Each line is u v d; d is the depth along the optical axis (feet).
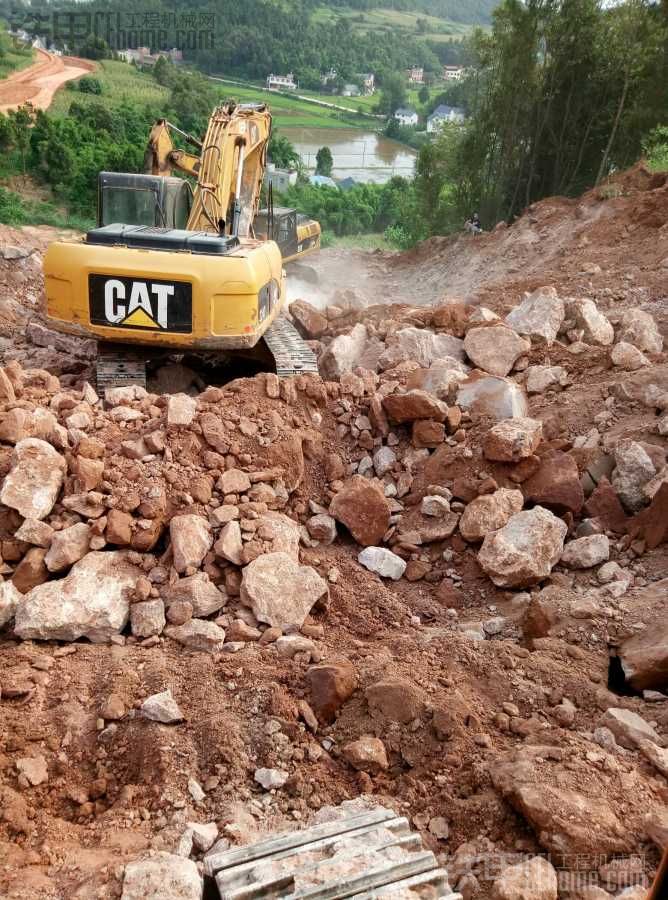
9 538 18.44
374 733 14.29
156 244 27.63
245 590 17.34
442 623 18.90
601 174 79.00
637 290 37.01
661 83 76.28
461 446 22.93
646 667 15.75
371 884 10.84
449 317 31.27
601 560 19.62
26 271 44.68
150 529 18.30
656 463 21.50
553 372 26.89
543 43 86.33
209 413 21.72
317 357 31.83
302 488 22.18
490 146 92.99
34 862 11.78
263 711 14.55
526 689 15.39
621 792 12.61
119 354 29.27
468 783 13.23
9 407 20.84
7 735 13.97
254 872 11.04
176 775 13.39
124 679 15.12
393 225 158.71
